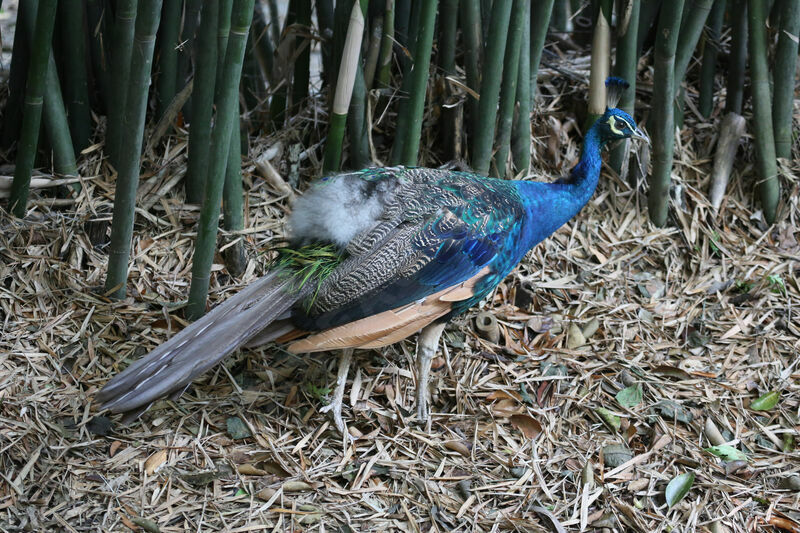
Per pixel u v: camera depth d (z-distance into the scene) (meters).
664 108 7.66
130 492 5.49
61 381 6.09
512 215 6.12
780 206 8.33
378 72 7.61
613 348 7.06
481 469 6.01
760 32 7.83
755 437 6.43
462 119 7.86
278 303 5.66
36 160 7.34
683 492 5.88
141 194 7.33
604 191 8.25
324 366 6.61
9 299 6.51
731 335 7.26
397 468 5.95
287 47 7.97
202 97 6.84
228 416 6.12
